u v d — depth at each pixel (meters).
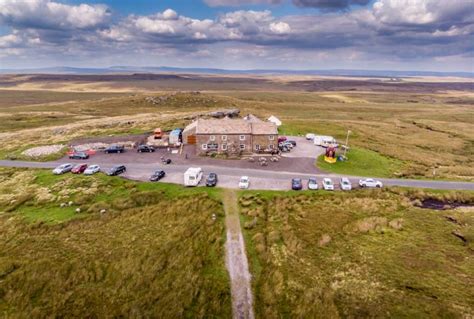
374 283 30.91
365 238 39.72
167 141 79.19
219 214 44.50
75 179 55.38
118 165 62.81
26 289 29.94
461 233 40.56
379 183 56.09
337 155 72.25
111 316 26.78
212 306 27.72
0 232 39.78
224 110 143.75
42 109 180.75
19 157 68.56
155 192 50.34
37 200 48.00
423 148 97.31
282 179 58.12
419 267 33.62
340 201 50.16
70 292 29.50
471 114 179.88
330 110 195.38
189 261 33.84
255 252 36.00
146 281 30.84
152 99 195.75
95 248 36.25
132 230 40.28
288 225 41.91
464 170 69.88
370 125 131.12
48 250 35.88
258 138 72.56
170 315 26.66
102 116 151.75
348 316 26.77
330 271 32.88
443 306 27.78
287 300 28.67
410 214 46.59
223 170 61.72
